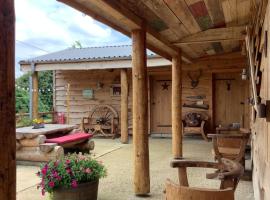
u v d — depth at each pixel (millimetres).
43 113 10719
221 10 4645
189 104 10227
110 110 10891
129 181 4980
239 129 5926
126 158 6875
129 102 10773
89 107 11188
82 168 3738
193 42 5879
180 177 2693
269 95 2217
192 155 7113
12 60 1731
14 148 1739
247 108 9805
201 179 4996
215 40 5738
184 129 9570
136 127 4246
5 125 1684
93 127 10531
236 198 4117
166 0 3768
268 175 2246
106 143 9203
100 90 11086
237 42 7191
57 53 11523
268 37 2307
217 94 10148
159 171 5617
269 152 2201
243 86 9875
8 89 1702
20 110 14594
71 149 7453
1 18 1679
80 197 3697
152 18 4336
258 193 3375
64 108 11438
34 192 4500
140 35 4188
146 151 4262
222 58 9508
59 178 3609
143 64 4207
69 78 11383
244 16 5098
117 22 4145
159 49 6055
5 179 1685
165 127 10648
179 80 6758
